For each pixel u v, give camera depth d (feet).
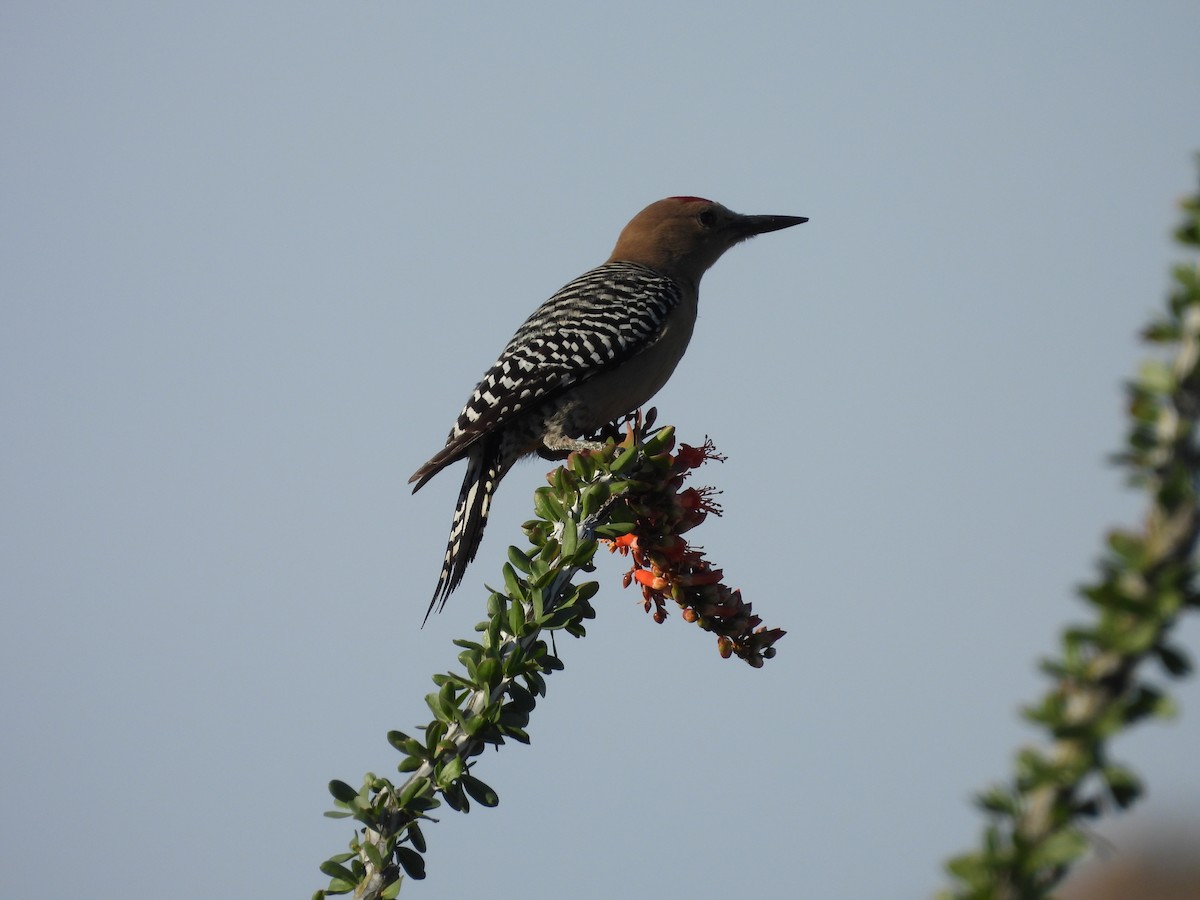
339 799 27.96
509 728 29.12
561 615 30.53
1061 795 11.84
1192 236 12.42
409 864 27.48
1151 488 11.49
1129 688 11.61
